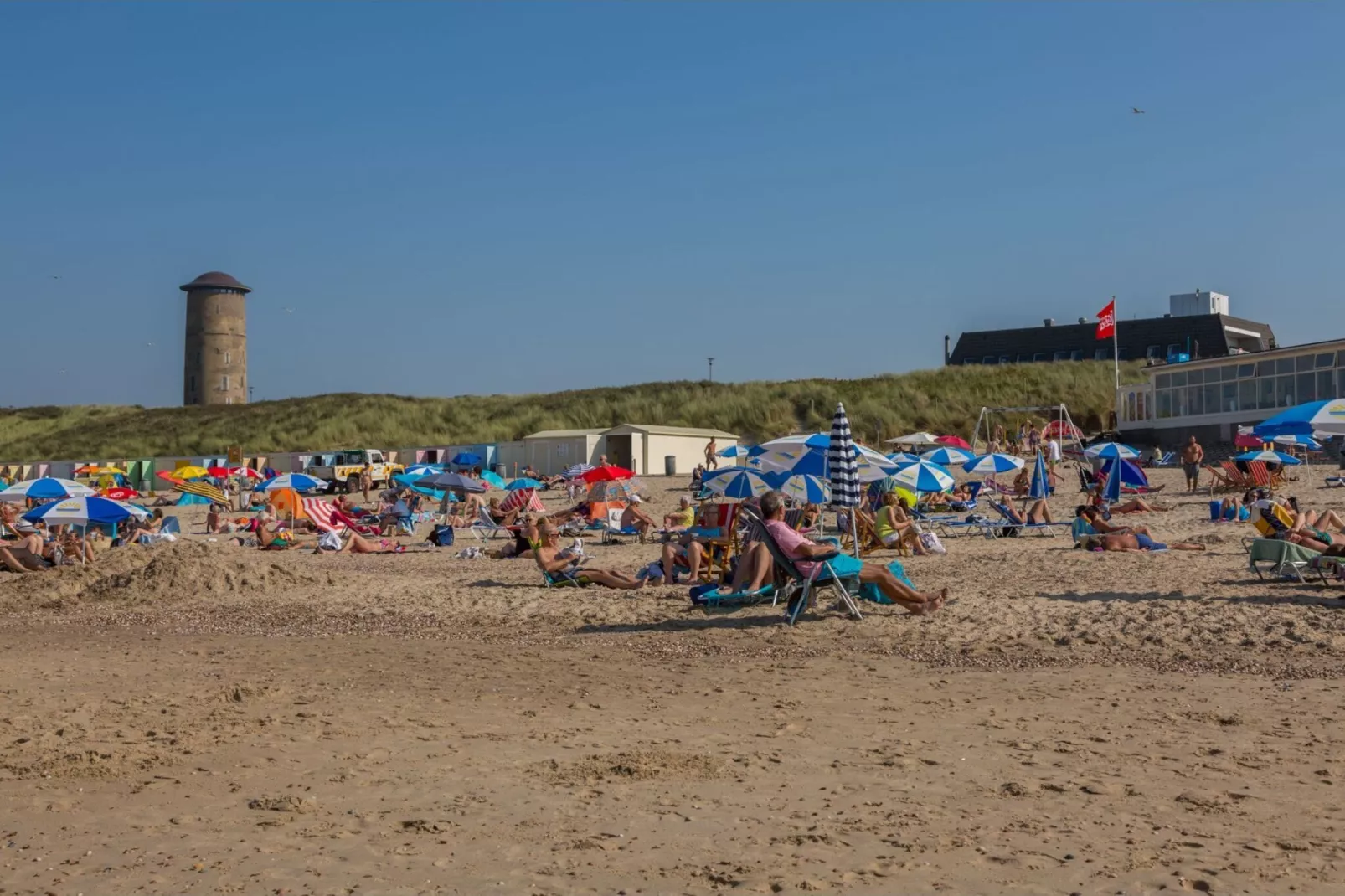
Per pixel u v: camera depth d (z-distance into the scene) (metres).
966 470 23.30
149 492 51.84
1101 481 24.56
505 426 62.53
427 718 7.22
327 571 16.97
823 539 16.41
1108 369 56.66
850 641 9.98
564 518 25.53
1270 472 27.14
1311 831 4.64
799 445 24.12
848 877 4.19
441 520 30.50
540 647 10.30
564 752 6.24
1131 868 4.23
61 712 7.46
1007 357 84.50
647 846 4.60
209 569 15.38
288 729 6.90
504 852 4.54
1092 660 8.83
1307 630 9.43
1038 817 4.89
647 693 8.05
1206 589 12.05
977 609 11.19
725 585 11.96
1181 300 80.94
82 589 15.47
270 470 45.78
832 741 6.43
